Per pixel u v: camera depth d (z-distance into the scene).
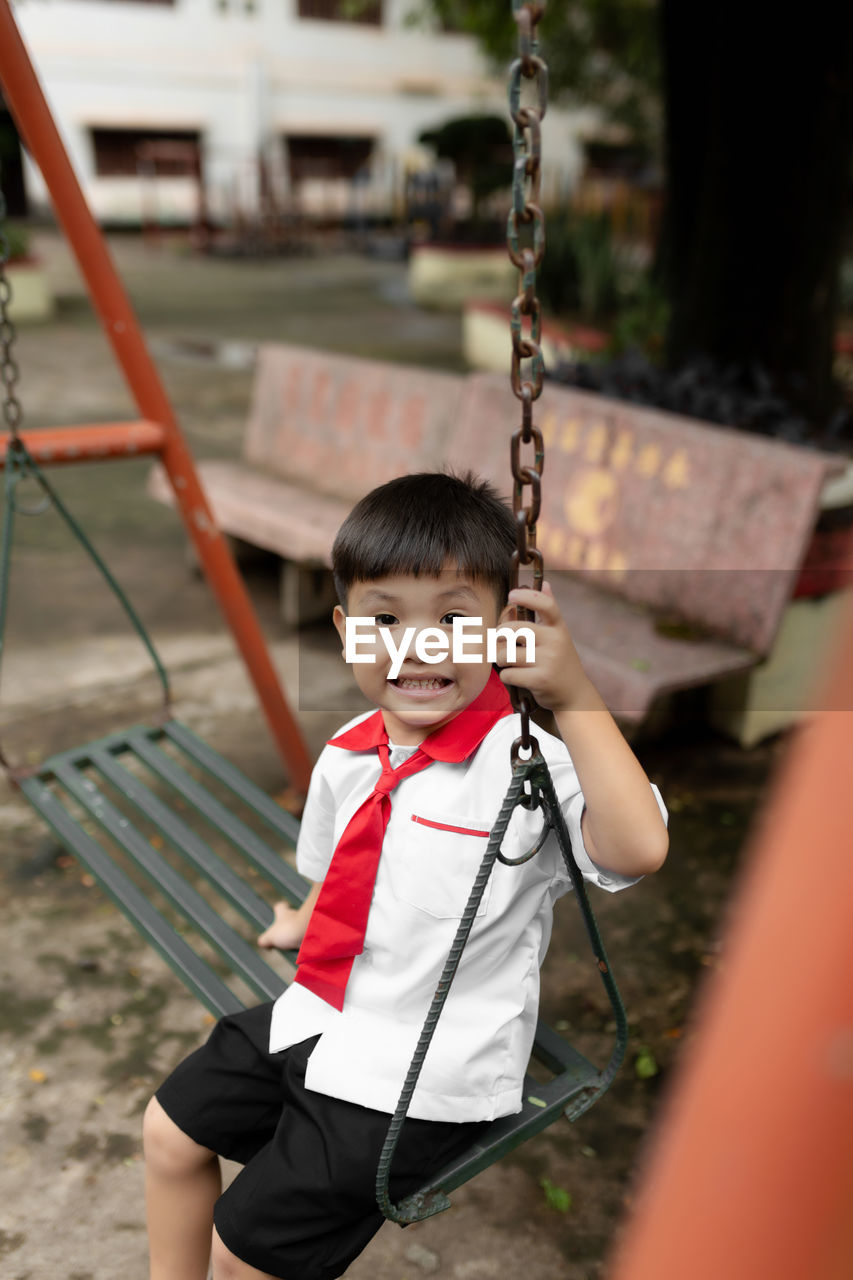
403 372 3.88
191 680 3.45
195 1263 1.37
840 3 3.49
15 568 4.35
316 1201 1.14
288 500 3.95
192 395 7.28
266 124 20.36
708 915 2.40
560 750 1.20
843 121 3.73
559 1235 1.65
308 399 4.24
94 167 19.38
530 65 0.83
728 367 3.87
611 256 8.22
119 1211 1.68
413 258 12.47
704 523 2.92
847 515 2.99
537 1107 1.26
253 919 1.67
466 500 1.17
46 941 2.29
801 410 3.94
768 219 3.83
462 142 13.12
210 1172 1.33
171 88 19.48
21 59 2.08
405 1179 1.16
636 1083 1.95
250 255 16.66
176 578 4.30
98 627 3.83
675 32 4.18
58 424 6.34
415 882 1.20
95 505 5.18
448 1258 1.61
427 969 1.19
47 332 9.47
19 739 3.06
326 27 20.47
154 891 2.46
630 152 20.69
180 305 11.38
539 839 1.16
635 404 3.56
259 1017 1.35
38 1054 1.99
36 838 2.66
